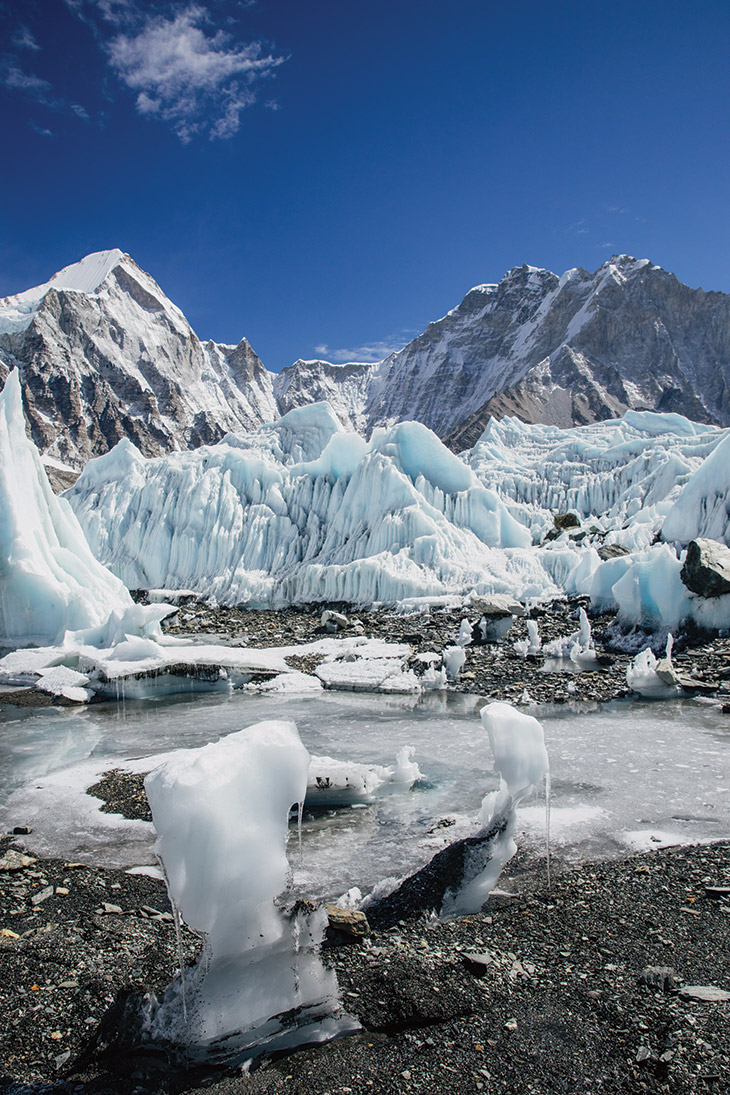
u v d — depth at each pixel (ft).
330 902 26.32
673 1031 17.52
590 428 200.95
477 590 99.96
